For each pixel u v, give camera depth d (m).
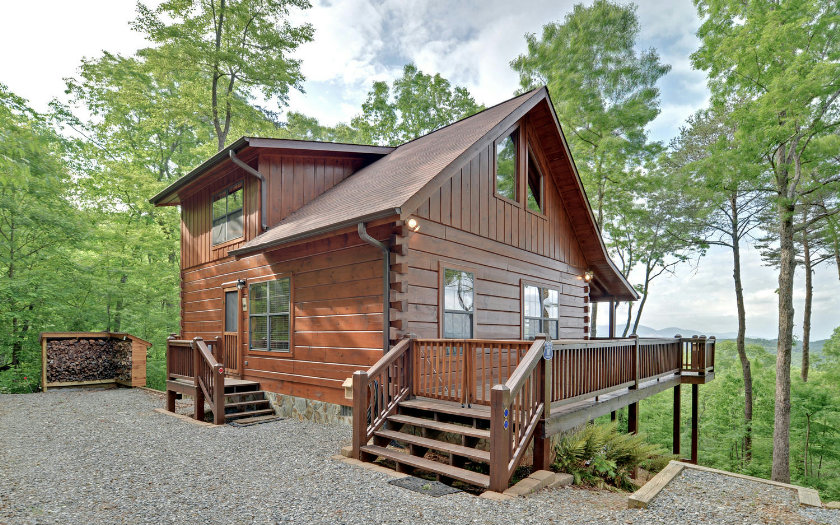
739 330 17.69
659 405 19.27
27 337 14.83
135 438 6.72
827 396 14.68
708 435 17.05
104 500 4.12
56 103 20.19
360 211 6.44
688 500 4.50
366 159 11.33
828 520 3.99
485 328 8.28
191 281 12.38
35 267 14.88
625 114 17.62
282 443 6.38
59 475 4.90
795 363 28.39
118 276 17.02
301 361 8.20
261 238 8.52
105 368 13.39
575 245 12.01
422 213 7.04
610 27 18.19
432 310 7.10
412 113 24.97
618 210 20.36
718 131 18.89
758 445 15.21
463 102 24.80
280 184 9.61
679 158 19.92
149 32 15.98
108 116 20.12
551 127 10.13
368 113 26.00
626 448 6.46
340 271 7.51
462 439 5.22
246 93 21.66
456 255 7.71
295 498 4.21
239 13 17.30
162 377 17.94
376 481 4.74
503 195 9.19
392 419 6.00
